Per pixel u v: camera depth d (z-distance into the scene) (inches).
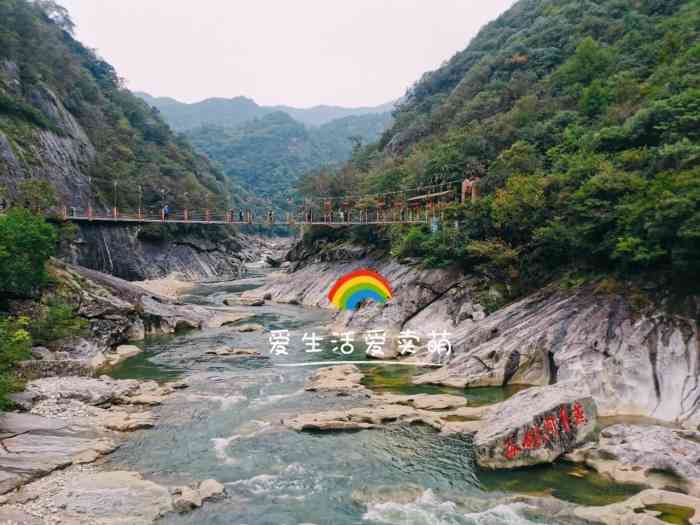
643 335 1157.7
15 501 730.2
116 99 5516.7
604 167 1529.3
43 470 820.6
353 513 734.5
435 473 853.8
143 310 1950.1
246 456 919.0
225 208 5221.5
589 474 832.9
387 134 4795.8
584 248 1470.2
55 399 1111.0
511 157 2114.9
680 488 765.3
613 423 1020.5
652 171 1419.8
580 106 2389.3
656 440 844.0
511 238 1801.2
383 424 1056.8
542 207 1662.2
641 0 3390.7
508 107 3088.1
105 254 3398.1
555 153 2079.2
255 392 1280.8
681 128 1517.0
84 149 3850.9
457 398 1168.2
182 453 927.7
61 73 4291.3
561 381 1162.6
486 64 3855.8
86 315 1670.8
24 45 3964.1
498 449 855.7
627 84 2193.7
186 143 6865.2
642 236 1280.8
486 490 794.2
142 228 3860.7
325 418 1058.7
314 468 874.8
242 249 5620.1
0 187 2288.4
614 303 1267.2
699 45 2055.9
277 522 709.9
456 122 3341.5
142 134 5403.5
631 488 780.0
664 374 1083.9
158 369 1488.7
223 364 1546.5
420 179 2699.3
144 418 1074.1
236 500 767.7
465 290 1807.3
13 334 1205.1
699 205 1131.9
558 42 3587.6
